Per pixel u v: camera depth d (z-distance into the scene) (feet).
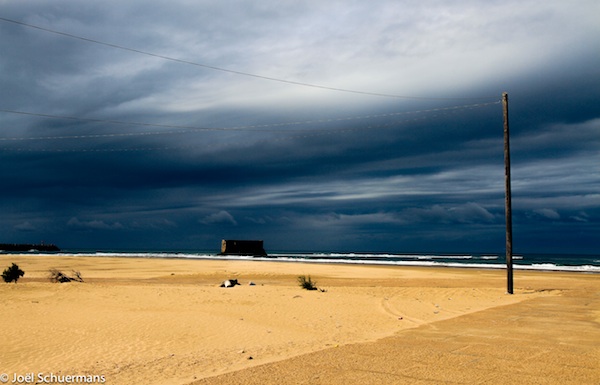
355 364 27.81
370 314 49.34
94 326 39.14
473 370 26.30
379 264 210.18
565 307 54.95
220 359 29.76
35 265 171.94
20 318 41.22
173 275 125.49
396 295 67.26
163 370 26.94
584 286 89.10
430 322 44.19
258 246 387.75
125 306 50.49
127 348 32.58
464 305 57.26
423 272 140.46
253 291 66.90
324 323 44.19
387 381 24.20
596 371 26.09
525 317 46.80
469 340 35.06
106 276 120.57
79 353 30.86
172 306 51.31
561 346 32.73
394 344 33.76
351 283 98.78
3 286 62.28
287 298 59.62
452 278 114.83
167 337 36.40
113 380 24.90
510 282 73.61
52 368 27.20
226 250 372.58
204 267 164.04
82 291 61.00
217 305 52.75
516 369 26.53
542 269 169.37
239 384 23.72
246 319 45.06
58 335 35.50
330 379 24.57
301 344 34.81
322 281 104.83
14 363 28.07
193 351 32.22
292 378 24.80
